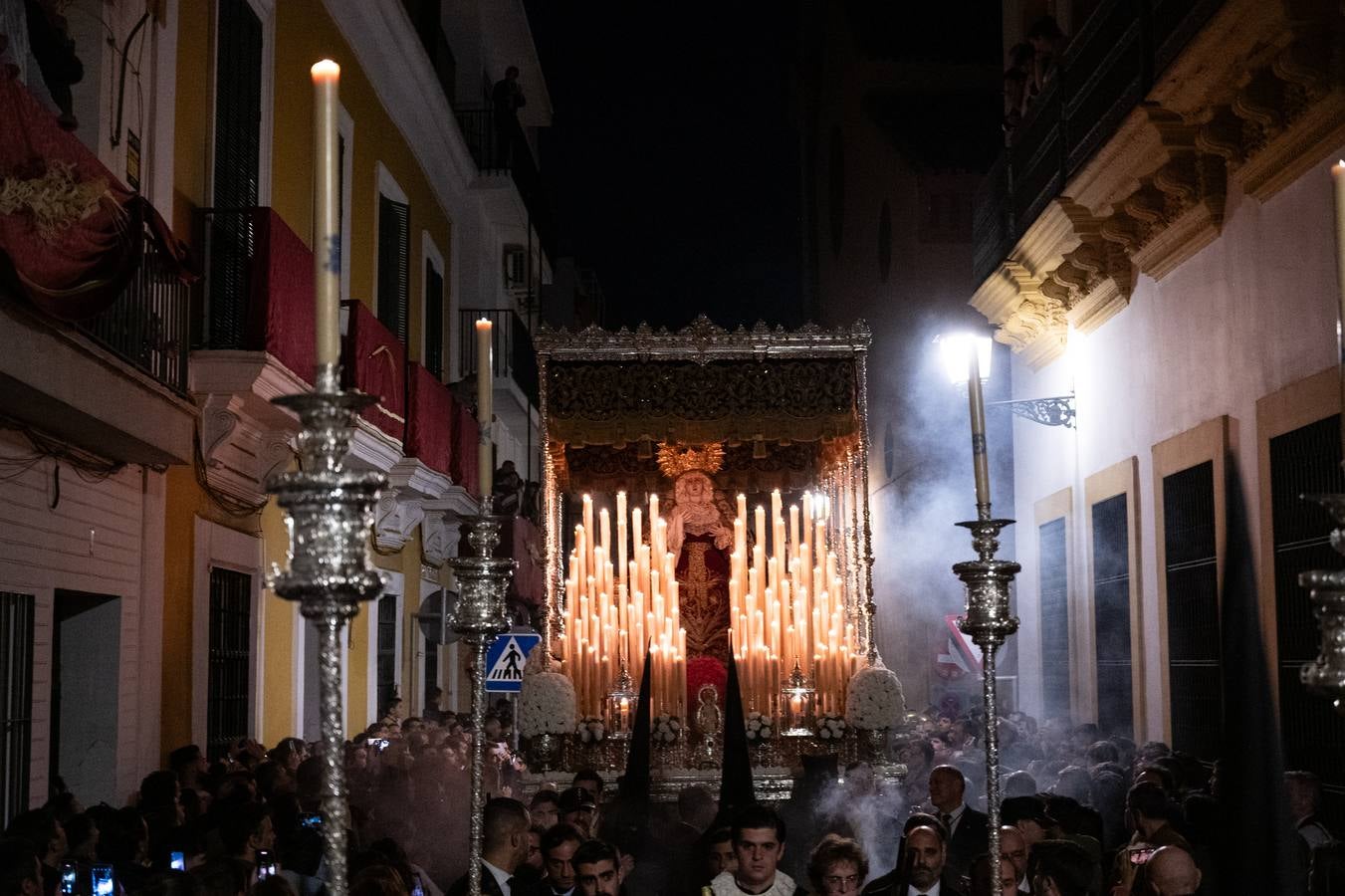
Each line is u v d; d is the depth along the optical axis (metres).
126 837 7.54
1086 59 14.45
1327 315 10.20
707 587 12.70
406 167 20.70
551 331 12.04
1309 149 10.30
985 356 15.16
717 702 11.55
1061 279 15.89
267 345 12.13
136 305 10.20
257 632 14.41
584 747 11.26
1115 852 8.00
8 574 9.04
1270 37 10.08
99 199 8.83
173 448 10.69
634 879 8.22
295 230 15.45
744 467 13.20
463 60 26.12
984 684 5.20
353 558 3.11
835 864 5.82
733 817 6.82
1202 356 12.73
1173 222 12.93
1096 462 15.98
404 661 20.73
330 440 3.12
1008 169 17.45
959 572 5.28
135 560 11.38
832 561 11.88
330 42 16.72
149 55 11.52
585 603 11.69
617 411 12.05
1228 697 2.94
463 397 22.00
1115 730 15.46
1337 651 3.33
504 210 26.23
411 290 21.14
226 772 10.99
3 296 7.74
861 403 12.08
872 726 11.10
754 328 12.07
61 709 10.95
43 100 9.60
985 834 8.43
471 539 5.36
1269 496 11.08
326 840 3.04
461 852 10.34
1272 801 2.89
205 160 12.73
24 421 9.16
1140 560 14.47
